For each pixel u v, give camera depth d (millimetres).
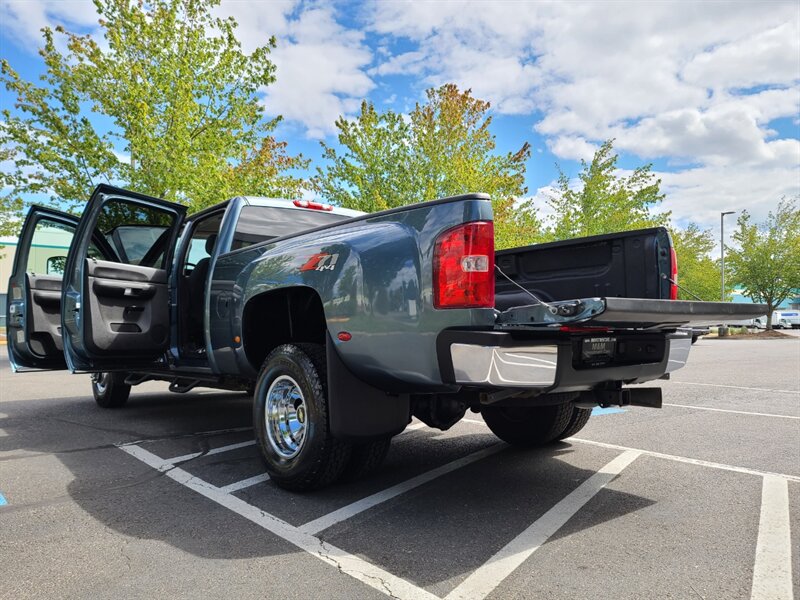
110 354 4734
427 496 3400
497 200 18047
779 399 7277
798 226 30688
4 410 6602
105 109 14898
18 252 5922
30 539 2781
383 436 3297
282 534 2822
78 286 4730
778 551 2584
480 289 2693
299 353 3451
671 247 3410
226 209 4711
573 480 3713
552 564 2463
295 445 3525
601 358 3100
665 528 2871
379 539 2750
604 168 24484
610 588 2246
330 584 2299
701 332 3709
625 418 5918
